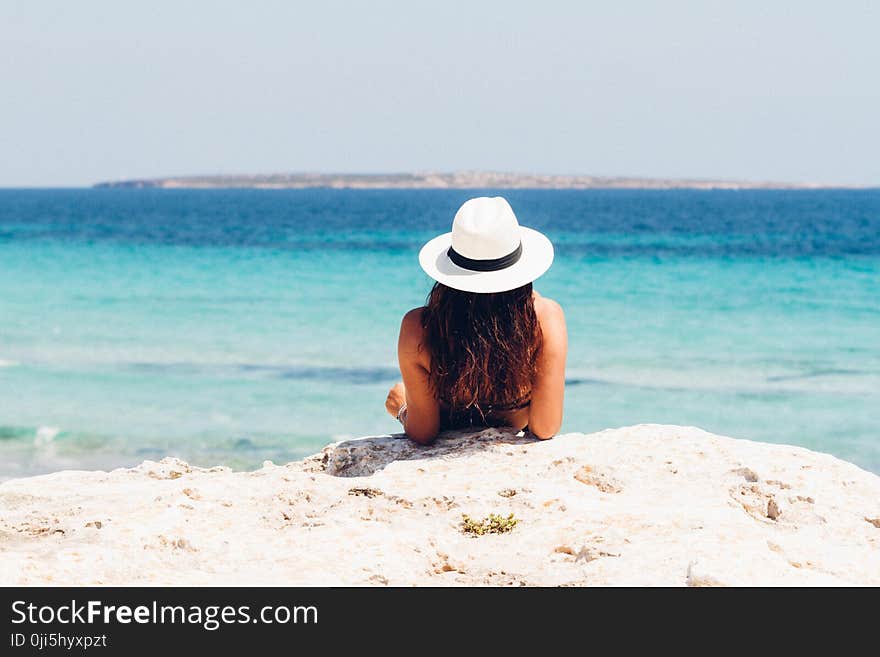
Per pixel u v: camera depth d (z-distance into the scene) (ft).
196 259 112.27
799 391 40.78
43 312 64.54
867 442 33.12
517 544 10.04
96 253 123.13
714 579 8.46
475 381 13.17
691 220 221.46
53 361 46.96
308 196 552.00
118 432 34.19
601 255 117.08
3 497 12.10
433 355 13.07
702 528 9.98
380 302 70.28
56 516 10.93
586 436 13.56
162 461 14.30
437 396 13.48
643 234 168.76
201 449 32.24
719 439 13.10
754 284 80.48
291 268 99.30
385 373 44.50
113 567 9.24
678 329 57.06
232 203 391.04
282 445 32.86
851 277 84.94
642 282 83.71
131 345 51.62
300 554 9.67
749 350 50.08
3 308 66.59
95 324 59.00
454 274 12.62
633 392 41.19
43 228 196.95
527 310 12.82
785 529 10.42
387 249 129.59
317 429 34.78
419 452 13.52
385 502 11.27
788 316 61.93
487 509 10.91
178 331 56.34
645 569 9.02
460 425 14.43
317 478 12.51
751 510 10.86
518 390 13.42
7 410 37.17
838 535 10.28
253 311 65.26
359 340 53.36
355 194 643.86
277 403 38.55
